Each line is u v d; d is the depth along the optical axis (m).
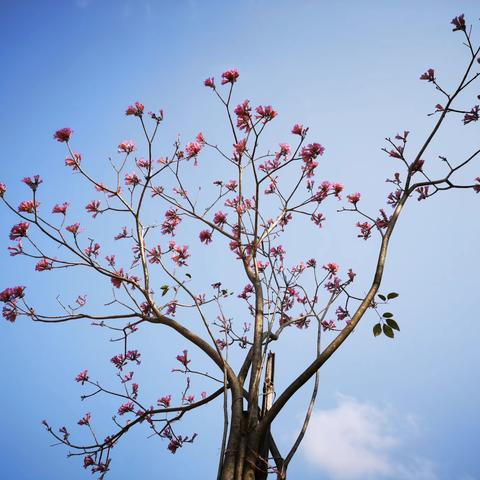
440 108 5.45
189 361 6.01
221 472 4.59
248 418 4.86
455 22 5.21
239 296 7.16
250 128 5.92
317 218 6.86
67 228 5.60
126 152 6.11
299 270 6.99
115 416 6.04
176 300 6.23
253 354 5.24
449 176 5.48
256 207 5.94
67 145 5.73
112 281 5.98
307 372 4.72
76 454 5.77
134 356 6.64
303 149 5.92
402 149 5.52
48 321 5.37
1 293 5.31
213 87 5.86
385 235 5.29
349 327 4.79
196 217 6.09
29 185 5.38
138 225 5.69
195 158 6.06
